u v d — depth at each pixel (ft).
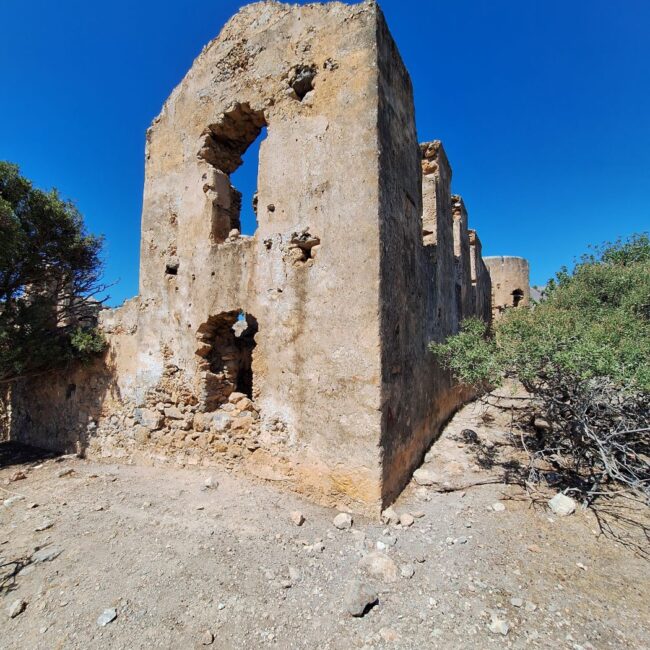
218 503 14.53
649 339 14.93
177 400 19.20
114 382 22.08
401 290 16.42
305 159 15.87
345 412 14.12
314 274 15.19
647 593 9.41
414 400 17.89
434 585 9.83
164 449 19.48
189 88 20.49
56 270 27.09
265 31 17.79
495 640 8.09
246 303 17.06
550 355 14.32
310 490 14.73
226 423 17.42
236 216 21.68
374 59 14.66
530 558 10.87
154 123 22.12
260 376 16.48
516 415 25.29
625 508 13.71
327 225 15.06
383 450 13.62
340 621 8.79
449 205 28.76
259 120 18.94
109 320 22.88
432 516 13.39
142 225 21.81
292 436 15.35
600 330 14.84
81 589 10.02
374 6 14.92
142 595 9.70
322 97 15.70
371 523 12.98
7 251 22.12
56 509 14.88
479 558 10.89
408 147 18.43
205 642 8.27
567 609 8.90
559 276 37.42
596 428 15.37
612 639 8.04
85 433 23.20
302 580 10.14
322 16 16.14
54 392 25.55
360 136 14.61
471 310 37.22
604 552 11.16
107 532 12.78
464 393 31.83
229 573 10.41
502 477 16.44
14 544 12.39
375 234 13.97
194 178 19.76
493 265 64.54
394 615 8.88
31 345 22.75
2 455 24.68
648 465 15.67
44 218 25.16
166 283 20.21
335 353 14.49
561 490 15.08
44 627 8.86
